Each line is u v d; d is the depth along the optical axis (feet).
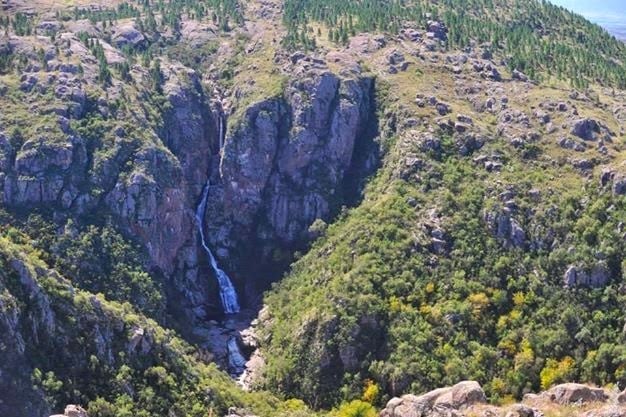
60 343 405.18
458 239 552.82
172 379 431.02
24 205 577.43
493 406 329.52
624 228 520.01
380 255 554.46
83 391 396.98
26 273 406.62
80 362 406.21
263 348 563.07
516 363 473.67
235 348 572.92
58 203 585.22
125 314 457.68
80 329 417.28
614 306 492.95
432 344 496.23
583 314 492.13
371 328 515.50
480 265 537.65
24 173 587.68
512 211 555.28
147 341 440.04
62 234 564.71
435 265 543.80
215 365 530.68
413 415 331.57
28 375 376.89
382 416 345.10
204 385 445.37
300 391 508.12
